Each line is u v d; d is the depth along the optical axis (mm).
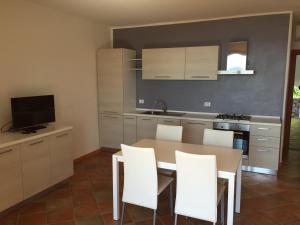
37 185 3293
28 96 3666
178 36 5035
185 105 5180
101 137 5422
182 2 3637
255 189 3680
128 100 5301
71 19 4461
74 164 4707
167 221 2914
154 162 2473
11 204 2957
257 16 4391
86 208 3180
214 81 4863
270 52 4395
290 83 5199
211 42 4781
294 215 3012
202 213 2367
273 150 4094
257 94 4570
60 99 4348
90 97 5102
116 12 4246
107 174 4250
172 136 3564
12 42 3455
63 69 4371
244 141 4230
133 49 5461
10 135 3195
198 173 2303
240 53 4434
